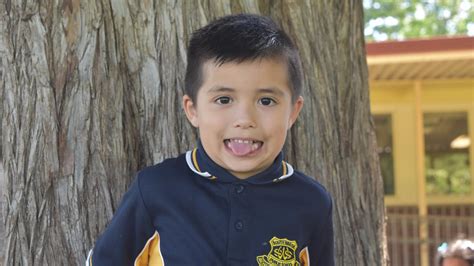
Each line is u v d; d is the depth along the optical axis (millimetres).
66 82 2430
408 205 10711
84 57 2441
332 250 2256
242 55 1915
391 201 10727
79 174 2422
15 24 2436
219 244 1984
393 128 10688
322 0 2916
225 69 1925
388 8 24172
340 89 2945
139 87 2527
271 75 1938
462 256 4602
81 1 2453
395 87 10609
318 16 2885
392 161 10742
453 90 10625
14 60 2430
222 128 1952
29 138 2414
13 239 2389
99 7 2469
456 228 9328
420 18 24359
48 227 2398
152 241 2061
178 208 2016
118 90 2480
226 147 1983
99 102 2447
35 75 2424
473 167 10672
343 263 2834
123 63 2510
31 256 2389
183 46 2551
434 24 24297
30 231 2395
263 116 1949
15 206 2395
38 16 2436
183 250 1978
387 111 10688
